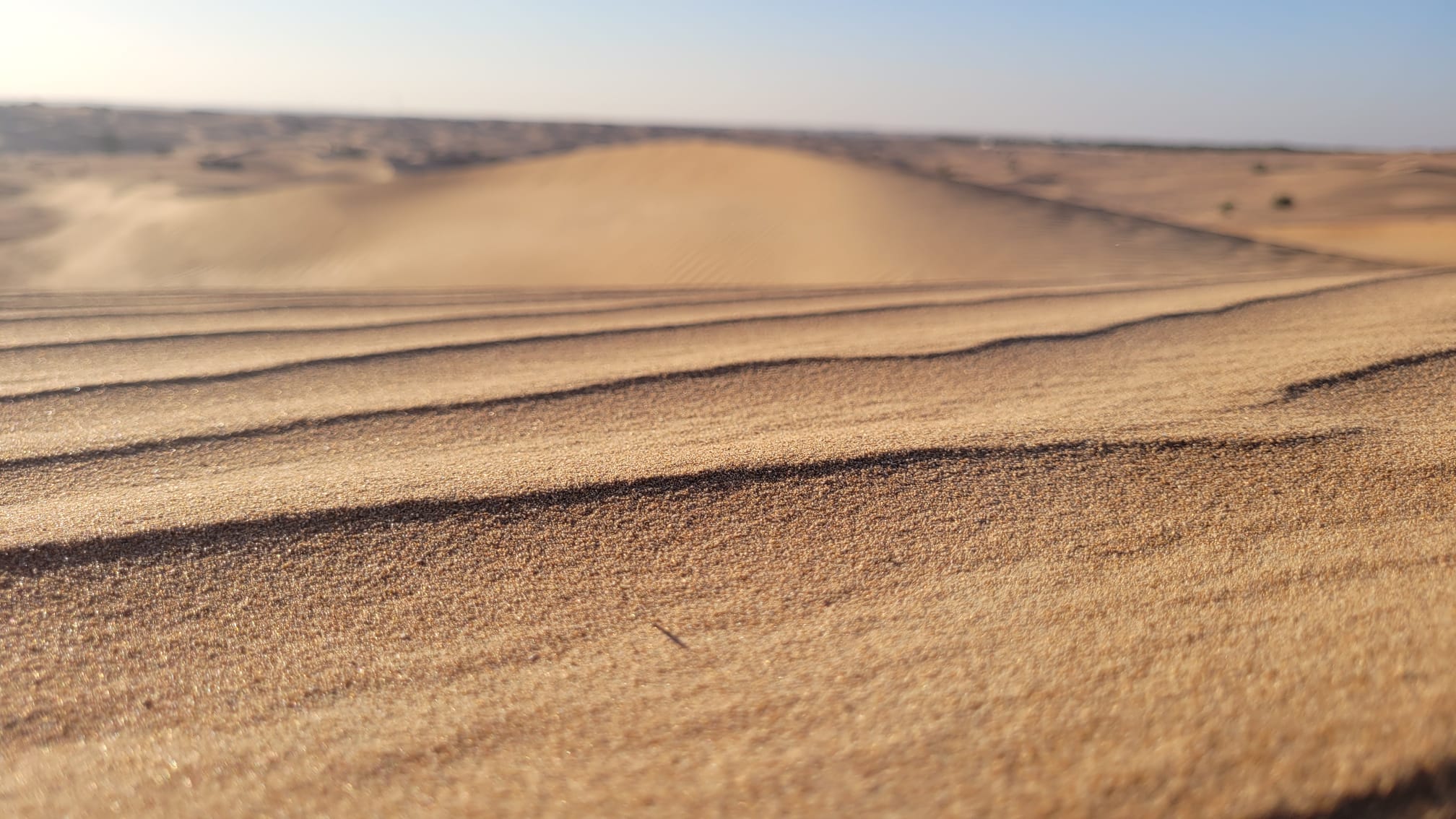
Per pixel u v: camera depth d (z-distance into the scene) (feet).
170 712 6.33
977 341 17.15
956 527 8.64
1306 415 11.30
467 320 22.03
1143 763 4.66
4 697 6.45
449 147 299.58
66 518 8.80
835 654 6.57
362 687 6.59
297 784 5.42
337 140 328.49
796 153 92.07
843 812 4.64
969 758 4.98
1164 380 13.84
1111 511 8.84
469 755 5.63
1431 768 4.19
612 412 13.28
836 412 13.00
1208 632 6.24
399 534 8.59
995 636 6.59
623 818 4.80
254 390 14.83
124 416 13.25
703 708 5.93
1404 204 121.90
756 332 20.06
